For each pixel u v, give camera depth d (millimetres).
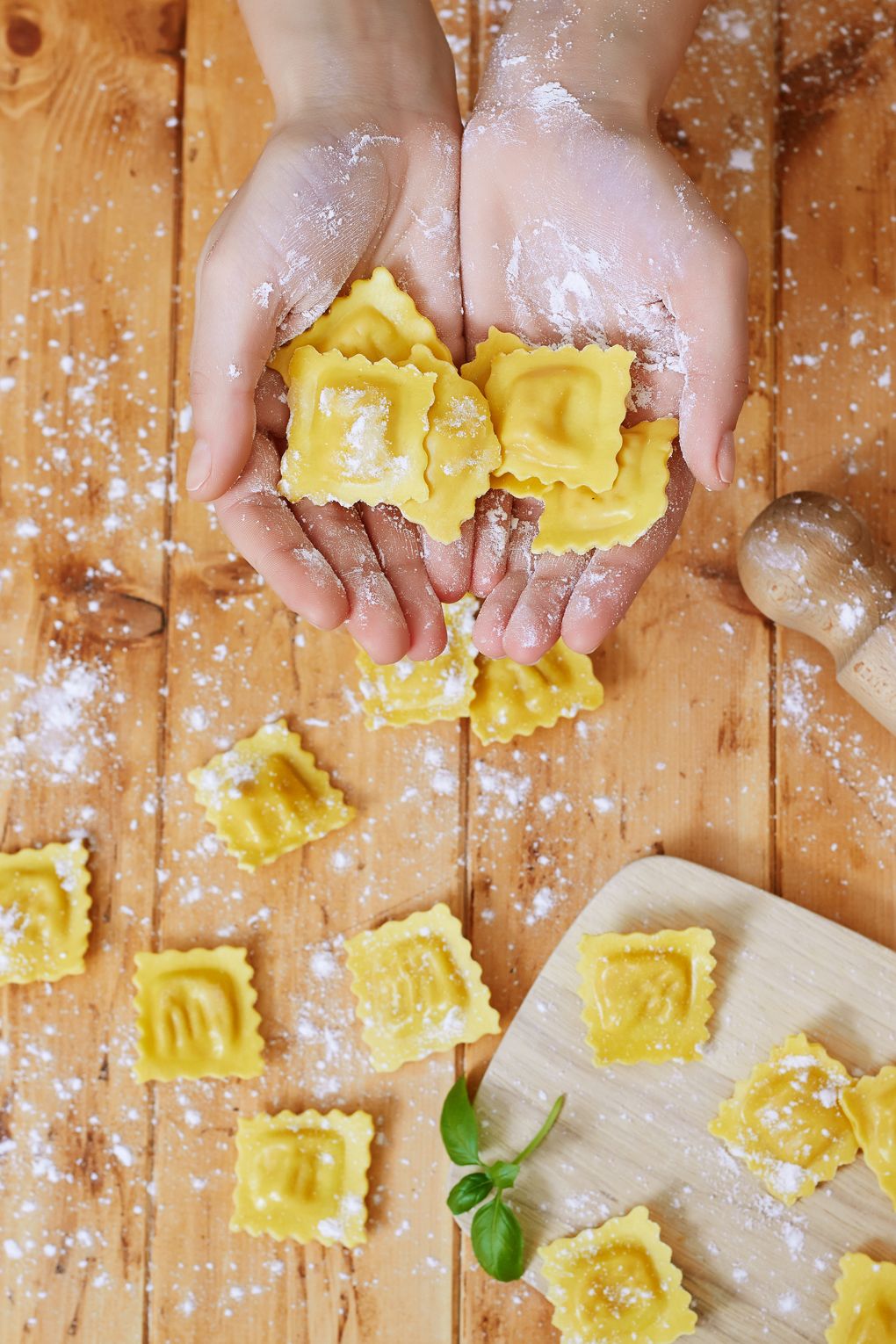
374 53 729
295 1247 777
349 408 699
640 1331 749
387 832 790
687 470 731
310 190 700
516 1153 765
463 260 732
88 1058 783
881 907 786
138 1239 778
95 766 793
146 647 796
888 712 748
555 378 709
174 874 790
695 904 774
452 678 783
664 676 794
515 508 736
